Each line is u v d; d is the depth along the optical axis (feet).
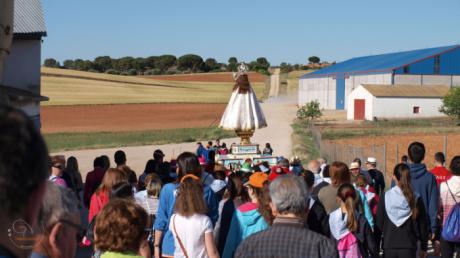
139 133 209.15
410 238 25.50
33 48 89.76
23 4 93.50
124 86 438.81
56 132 220.02
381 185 43.65
